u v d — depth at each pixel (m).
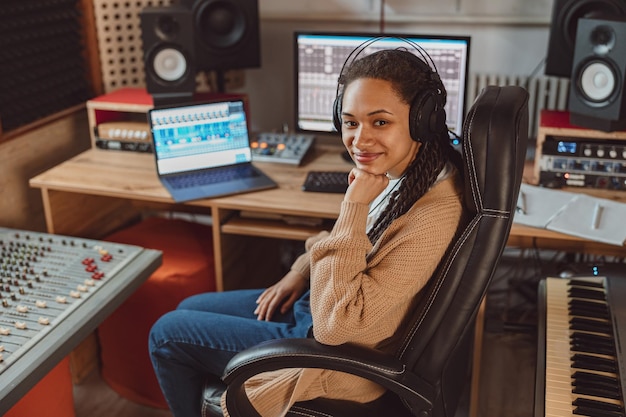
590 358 1.51
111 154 2.44
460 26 2.60
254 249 2.50
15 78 2.31
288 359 1.35
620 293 1.74
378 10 2.65
